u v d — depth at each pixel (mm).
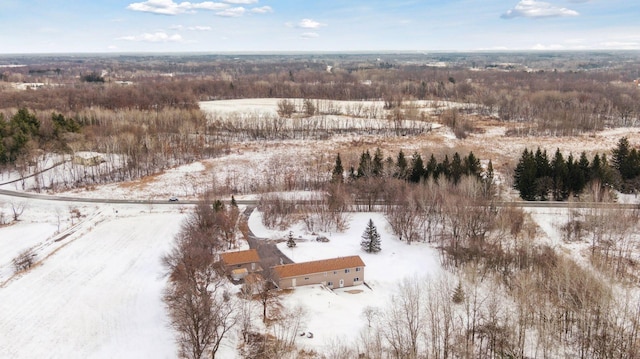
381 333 70312
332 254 99125
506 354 63500
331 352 65750
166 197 136250
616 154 137250
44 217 120938
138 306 81750
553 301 74000
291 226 113562
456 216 99250
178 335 72188
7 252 101562
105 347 71500
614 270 85188
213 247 97625
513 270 86688
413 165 133375
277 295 82438
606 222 98688
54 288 87500
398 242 105062
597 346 63469
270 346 67312
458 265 90375
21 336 74000
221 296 80500
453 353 64562
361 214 121438
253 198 134125
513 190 135500
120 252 102000
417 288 74125
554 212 116000
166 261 86812
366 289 86688
